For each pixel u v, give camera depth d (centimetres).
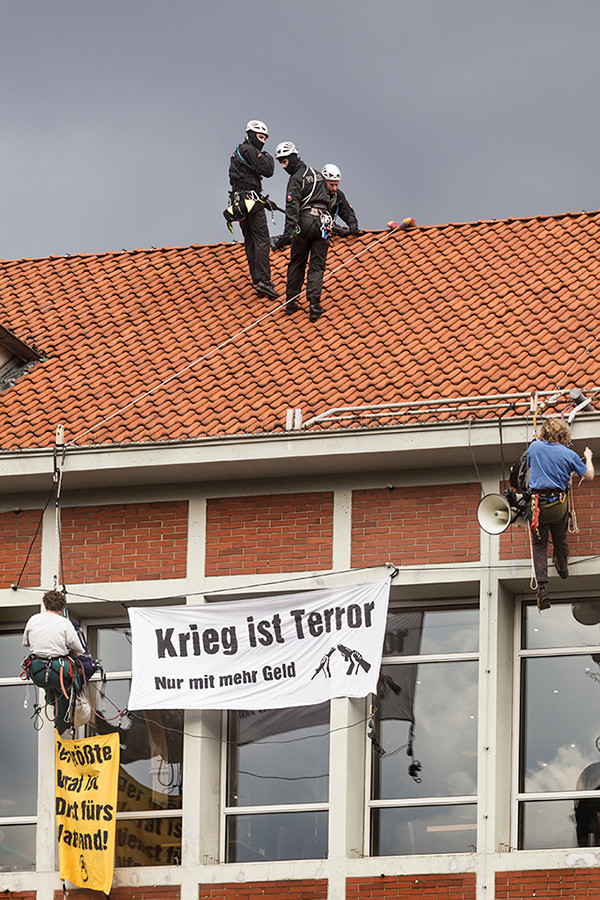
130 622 2411
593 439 2266
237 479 2433
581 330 2566
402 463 2362
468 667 2366
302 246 2775
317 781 2366
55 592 2362
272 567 2392
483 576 2322
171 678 2380
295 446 2353
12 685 2488
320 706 2394
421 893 2222
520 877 2200
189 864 2312
